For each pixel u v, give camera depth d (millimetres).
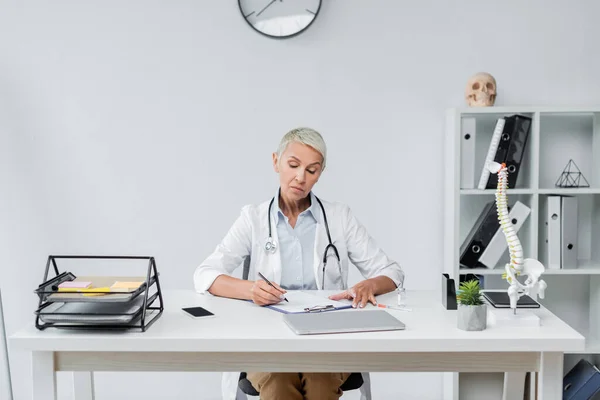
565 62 3209
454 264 3021
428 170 3244
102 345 1742
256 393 2180
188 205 3256
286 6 3166
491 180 2998
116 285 1873
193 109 3219
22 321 3271
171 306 2111
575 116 3227
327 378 2096
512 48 3203
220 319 1945
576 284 3260
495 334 1787
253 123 3227
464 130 3010
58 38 3184
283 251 2447
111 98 3209
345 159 3244
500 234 3016
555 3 3191
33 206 3242
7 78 3191
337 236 2490
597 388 2912
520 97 3223
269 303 2092
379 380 3285
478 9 3195
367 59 3207
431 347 1748
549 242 3021
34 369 1785
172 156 3234
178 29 3189
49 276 3252
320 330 1787
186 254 3275
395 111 3227
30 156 3223
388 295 2279
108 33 3188
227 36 3193
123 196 3248
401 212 3264
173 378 3291
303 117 3227
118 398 3295
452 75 3215
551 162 3248
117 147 3229
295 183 2332
